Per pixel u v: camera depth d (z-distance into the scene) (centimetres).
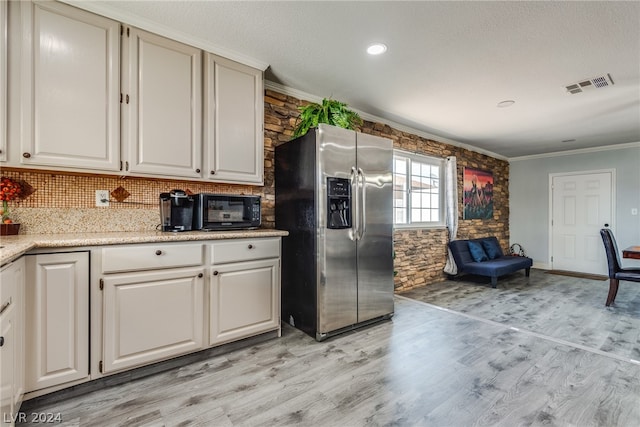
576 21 202
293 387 183
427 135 476
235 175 252
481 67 266
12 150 169
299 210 271
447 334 266
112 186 222
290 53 248
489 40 226
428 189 488
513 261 482
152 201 238
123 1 188
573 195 577
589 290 427
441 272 496
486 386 185
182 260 200
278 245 251
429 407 165
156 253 189
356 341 250
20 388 146
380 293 292
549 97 328
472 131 459
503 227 641
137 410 161
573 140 506
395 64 264
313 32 219
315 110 285
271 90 304
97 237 179
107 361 175
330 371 202
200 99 232
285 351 231
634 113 372
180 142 223
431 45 234
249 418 155
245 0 187
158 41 214
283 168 293
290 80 296
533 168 627
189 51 227
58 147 180
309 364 211
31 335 153
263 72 271
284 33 221
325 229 253
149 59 210
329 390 180
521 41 227
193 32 220
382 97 335
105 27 194
